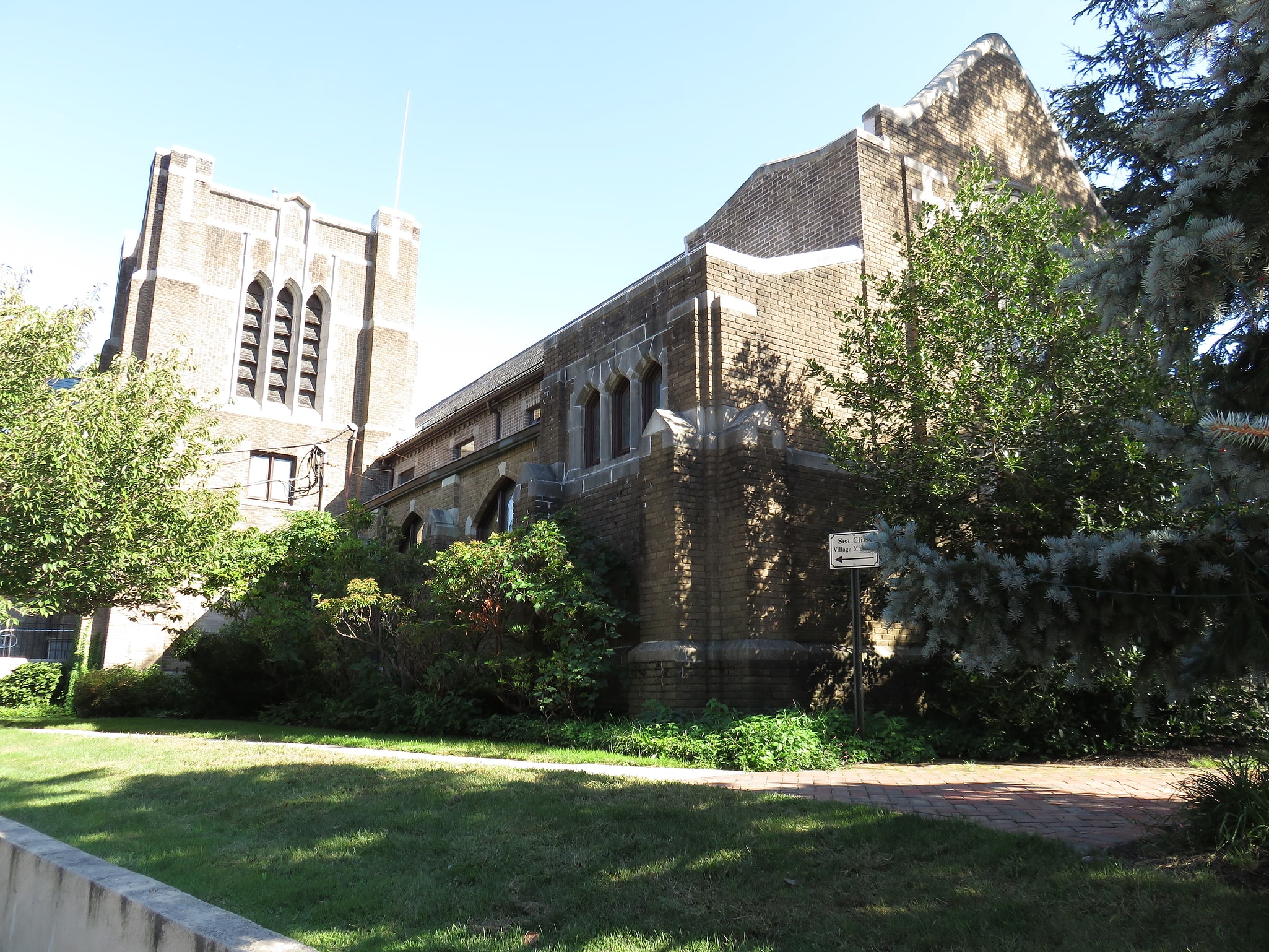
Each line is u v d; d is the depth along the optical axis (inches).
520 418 856.3
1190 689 198.1
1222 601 186.7
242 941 148.1
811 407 539.8
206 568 680.4
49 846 221.8
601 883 204.1
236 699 789.2
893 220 634.2
